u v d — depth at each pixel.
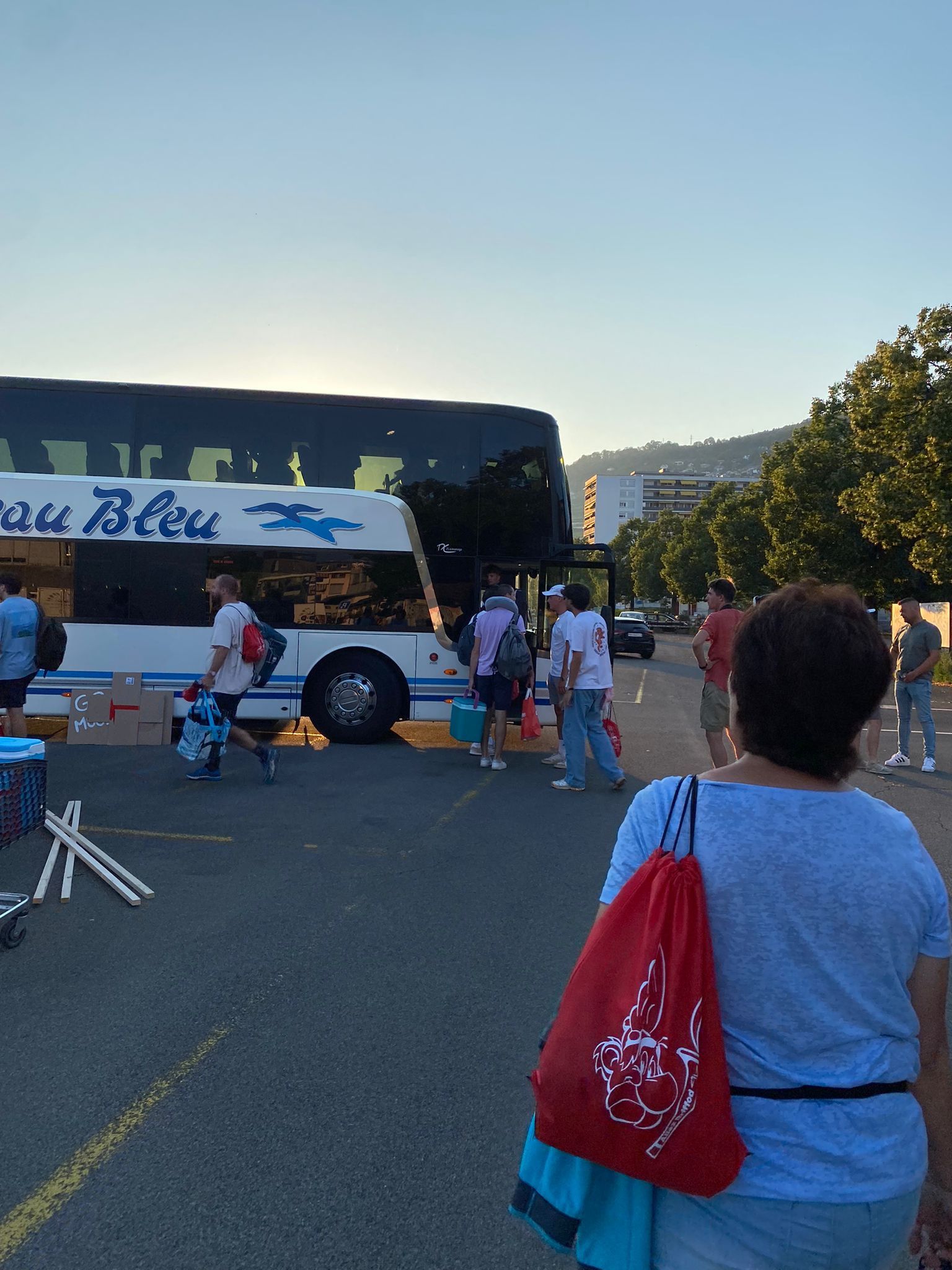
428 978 4.65
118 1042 3.91
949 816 8.70
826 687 1.47
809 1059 1.40
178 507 11.75
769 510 41.97
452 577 12.17
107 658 11.57
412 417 12.35
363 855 6.79
